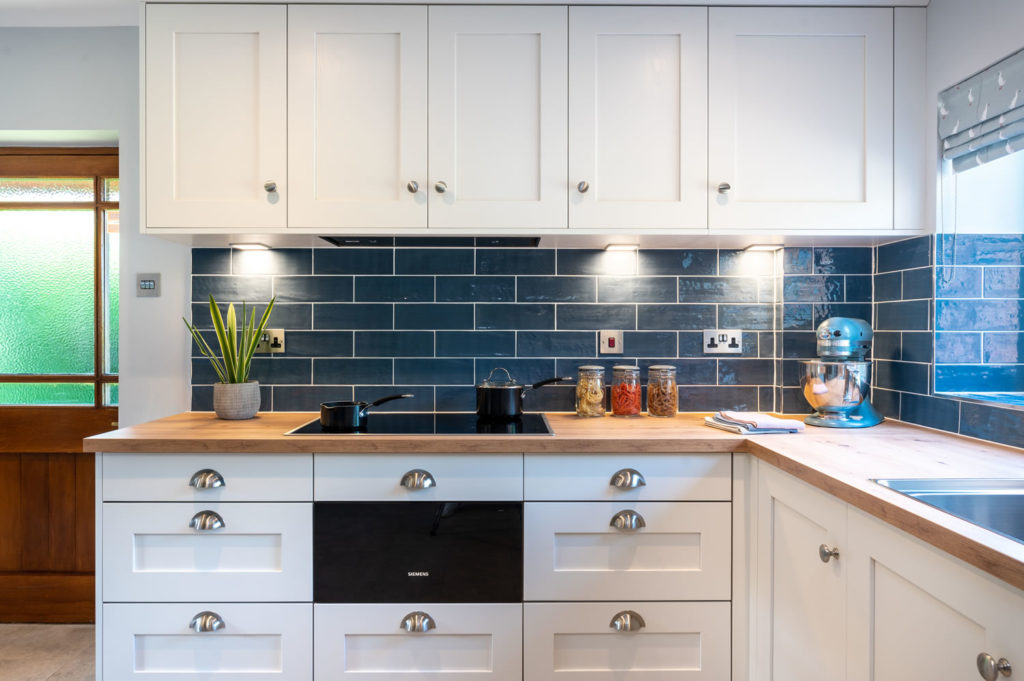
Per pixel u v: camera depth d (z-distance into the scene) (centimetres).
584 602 171
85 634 238
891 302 205
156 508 168
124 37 229
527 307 224
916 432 182
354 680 170
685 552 172
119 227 226
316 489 169
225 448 167
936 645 99
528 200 188
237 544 170
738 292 226
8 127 229
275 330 222
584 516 171
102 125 228
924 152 188
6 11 218
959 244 183
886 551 112
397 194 187
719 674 171
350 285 223
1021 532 119
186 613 169
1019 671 82
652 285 225
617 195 189
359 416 184
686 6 188
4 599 246
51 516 247
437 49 186
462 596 170
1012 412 158
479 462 170
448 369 224
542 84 187
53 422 245
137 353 225
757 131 189
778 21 188
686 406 225
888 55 188
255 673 170
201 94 186
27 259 251
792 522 148
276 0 185
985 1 163
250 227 186
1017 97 154
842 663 126
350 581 169
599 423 198
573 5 187
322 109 186
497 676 171
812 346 217
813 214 188
